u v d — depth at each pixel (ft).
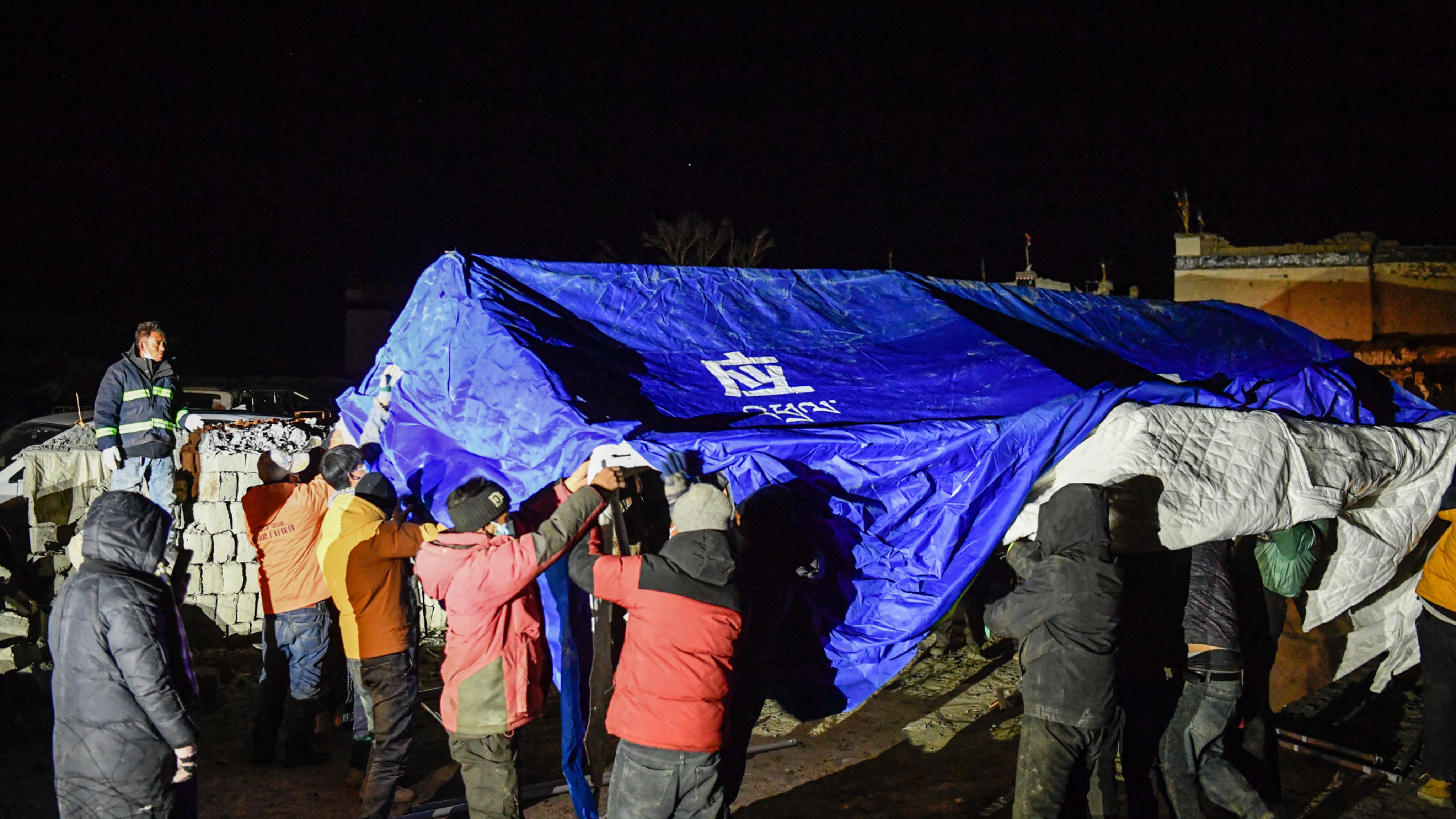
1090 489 13.30
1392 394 22.31
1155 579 15.03
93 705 10.71
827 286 20.26
